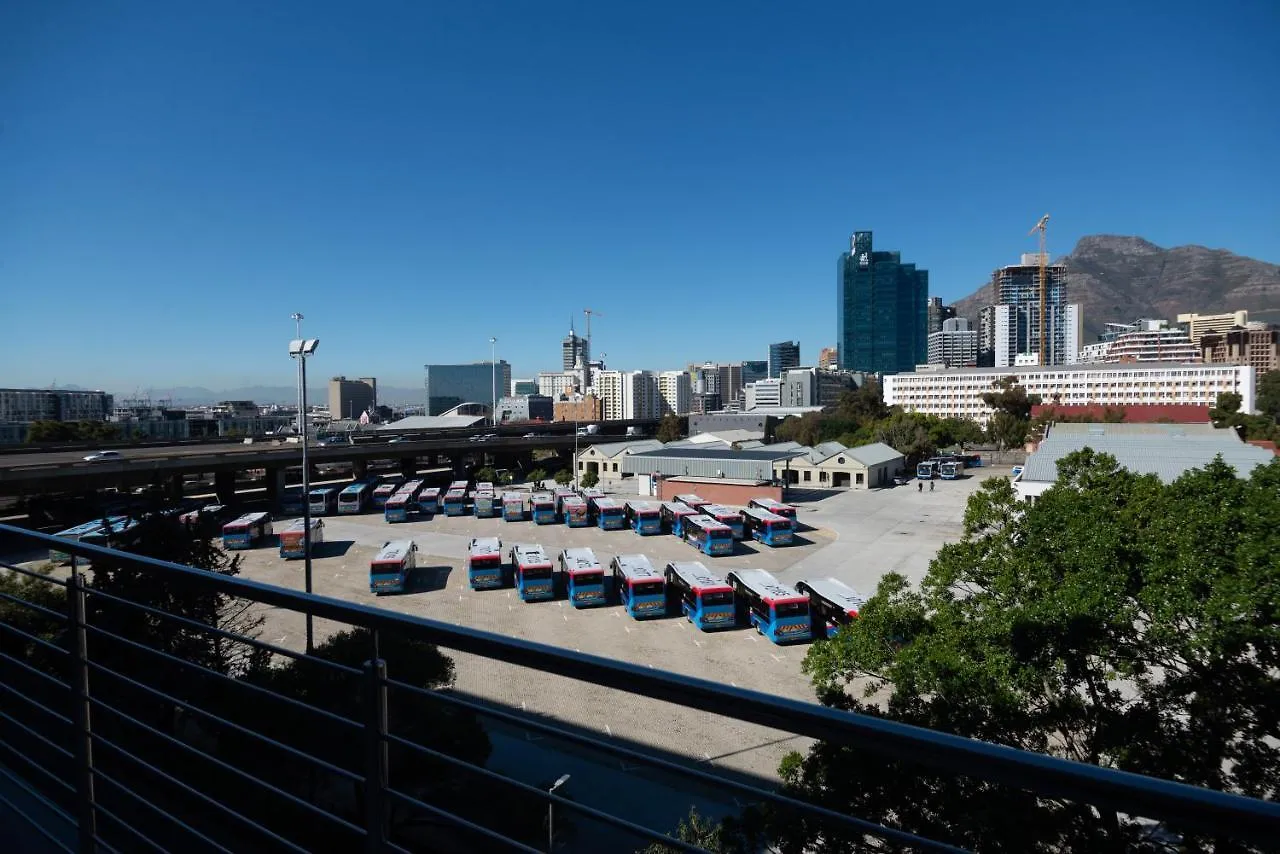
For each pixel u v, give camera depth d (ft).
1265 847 3.46
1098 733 28.68
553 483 208.23
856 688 58.49
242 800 21.33
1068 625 30.07
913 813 23.36
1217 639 27.32
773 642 70.08
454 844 22.90
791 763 28.25
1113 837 20.88
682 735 48.93
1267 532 30.01
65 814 11.51
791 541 116.57
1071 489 38.19
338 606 7.47
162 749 22.02
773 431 319.06
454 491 163.22
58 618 10.27
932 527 129.70
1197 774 26.58
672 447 217.77
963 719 29.17
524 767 42.34
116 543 39.86
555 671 6.07
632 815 37.14
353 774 7.60
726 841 24.64
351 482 198.49
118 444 182.39
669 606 82.79
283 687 27.35
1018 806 22.13
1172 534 32.24
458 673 60.08
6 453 154.81
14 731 15.01
